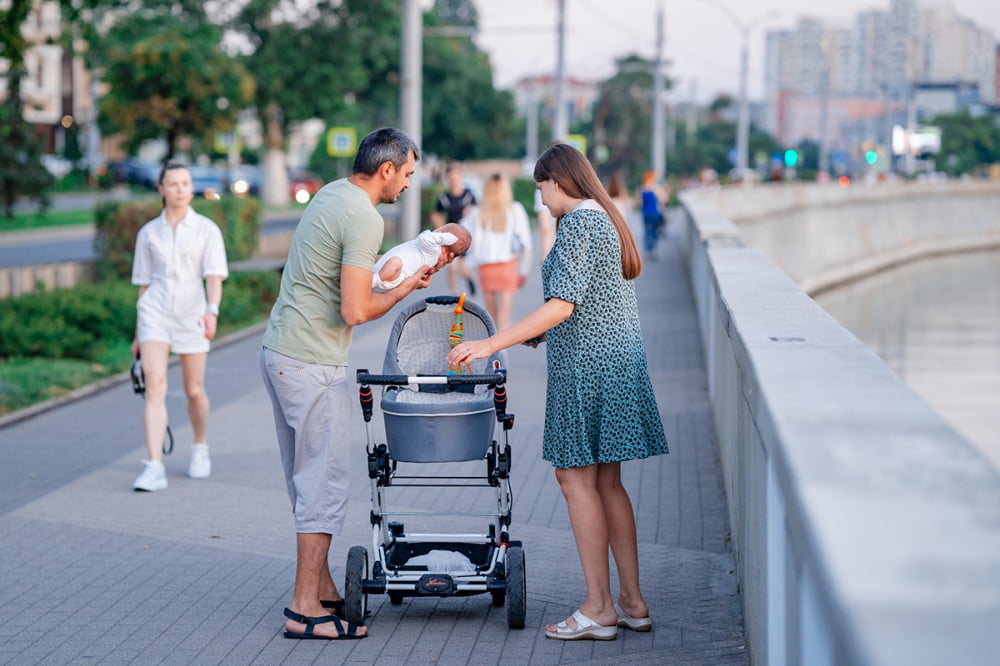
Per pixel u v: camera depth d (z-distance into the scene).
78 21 18.98
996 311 39.72
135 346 7.82
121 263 17.59
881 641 1.38
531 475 8.12
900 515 1.77
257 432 9.63
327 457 5.05
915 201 62.53
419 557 5.36
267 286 18.52
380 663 4.76
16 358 12.98
